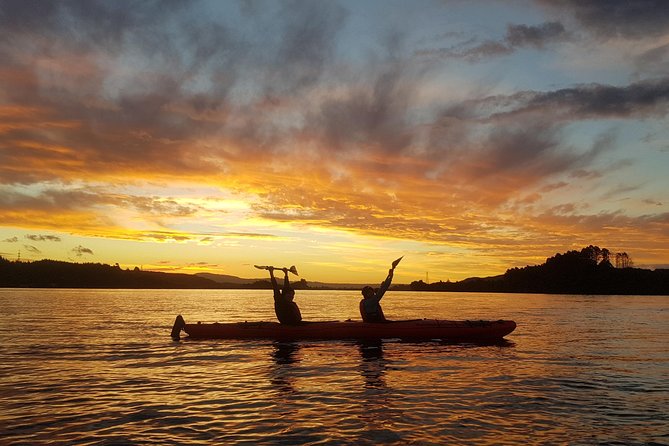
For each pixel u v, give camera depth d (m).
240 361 10.05
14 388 7.47
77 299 47.75
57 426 5.45
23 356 10.74
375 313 13.91
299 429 5.33
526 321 21.88
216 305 36.88
